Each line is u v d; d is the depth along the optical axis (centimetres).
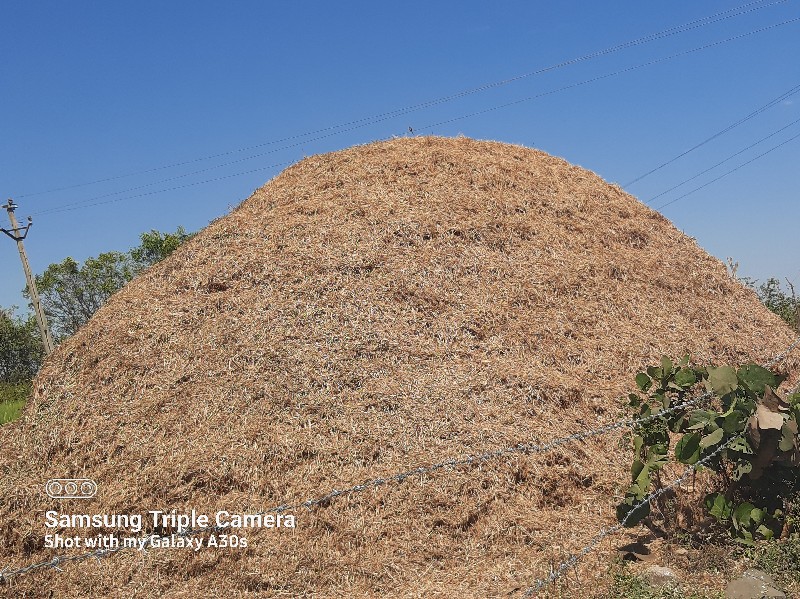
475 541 526
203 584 498
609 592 428
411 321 707
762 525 476
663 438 519
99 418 653
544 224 878
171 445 604
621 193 1068
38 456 641
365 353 669
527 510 553
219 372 661
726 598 409
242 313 722
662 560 470
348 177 913
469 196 880
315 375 645
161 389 659
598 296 806
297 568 501
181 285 787
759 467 464
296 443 588
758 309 970
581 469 593
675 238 1014
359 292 730
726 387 484
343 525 529
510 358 691
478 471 571
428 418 612
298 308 716
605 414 658
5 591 519
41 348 2508
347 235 802
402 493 549
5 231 2177
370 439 592
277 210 876
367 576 496
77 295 2678
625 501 507
